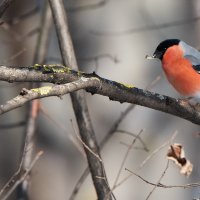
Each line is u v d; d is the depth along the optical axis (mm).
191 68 10625
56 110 14445
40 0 14242
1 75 7066
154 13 14273
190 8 14320
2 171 14633
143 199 14055
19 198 10422
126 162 14023
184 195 14211
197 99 10703
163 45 10922
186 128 14297
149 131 14180
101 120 14219
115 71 14109
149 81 14148
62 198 14453
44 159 14453
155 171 14133
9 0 7438
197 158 14273
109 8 14234
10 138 14695
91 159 8859
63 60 9227
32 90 6625
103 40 14203
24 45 14562
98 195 8734
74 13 14234
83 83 7234
